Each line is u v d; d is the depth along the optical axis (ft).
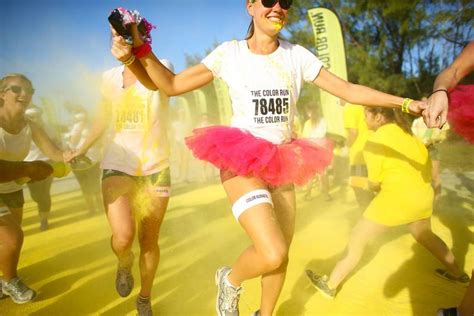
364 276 12.56
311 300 11.13
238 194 7.59
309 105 25.89
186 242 16.11
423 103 7.55
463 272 12.10
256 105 7.88
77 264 13.74
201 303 10.96
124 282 9.35
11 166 10.14
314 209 21.48
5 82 10.21
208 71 7.98
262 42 7.96
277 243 7.08
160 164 9.48
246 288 11.69
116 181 9.05
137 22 7.23
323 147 8.63
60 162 11.01
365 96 8.20
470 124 8.87
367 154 11.35
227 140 7.59
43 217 18.10
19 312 10.47
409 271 12.85
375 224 10.92
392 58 65.67
